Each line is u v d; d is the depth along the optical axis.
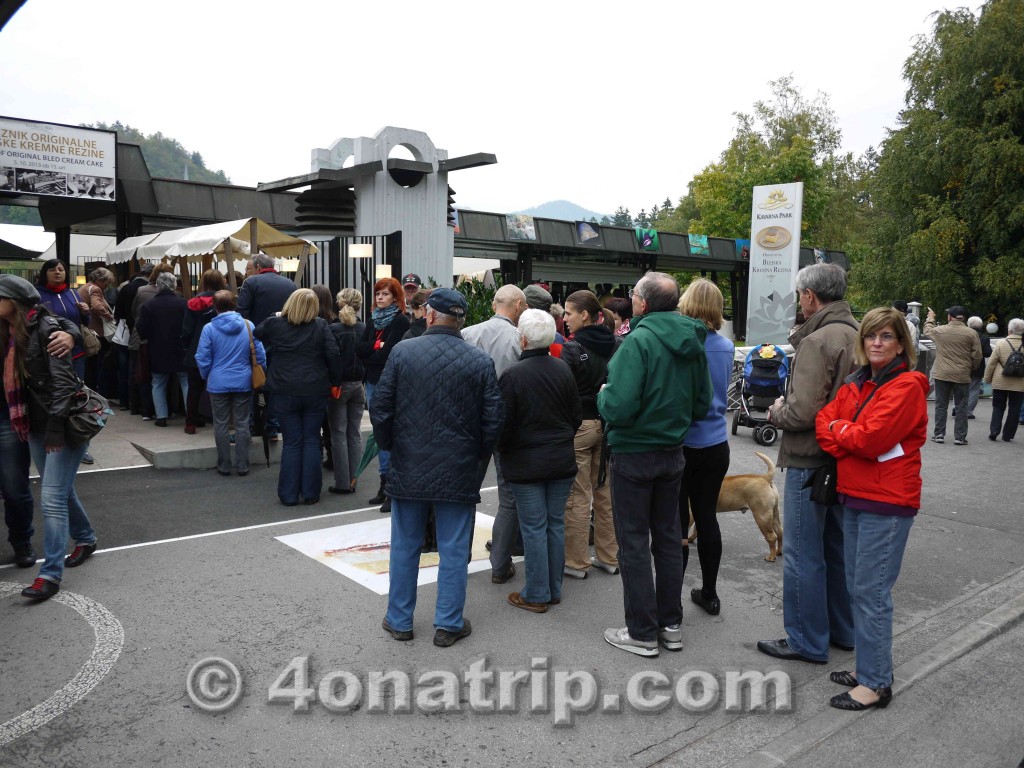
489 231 22.19
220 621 4.16
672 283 3.92
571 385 4.34
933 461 9.46
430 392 3.88
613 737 3.22
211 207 15.97
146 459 7.49
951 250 23.88
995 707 3.60
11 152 12.70
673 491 3.99
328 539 5.54
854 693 3.55
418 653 3.87
